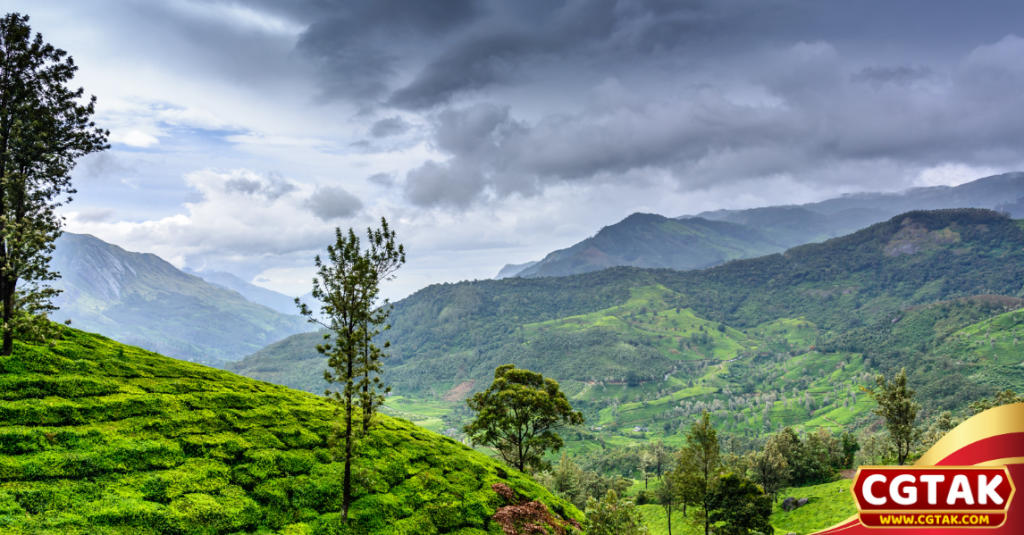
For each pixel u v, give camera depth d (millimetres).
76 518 27531
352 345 34312
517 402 64625
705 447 65062
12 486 28422
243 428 44062
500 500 47562
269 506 35500
